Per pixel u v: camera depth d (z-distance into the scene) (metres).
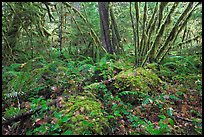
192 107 4.04
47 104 3.52
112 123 3.21
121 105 3.67
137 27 5.89
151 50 5.68
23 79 4.33
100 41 6.89
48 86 4.43
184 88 4.77
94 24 7.14
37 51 6.03
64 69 4.77
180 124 3.41
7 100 4.08
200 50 6.60
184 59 6.18
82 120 2.96
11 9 5.36
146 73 4.70
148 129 2.98
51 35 7.35
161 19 5.60
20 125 3.21
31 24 6.12
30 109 3.47
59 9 7.02
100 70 4.73
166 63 5.90
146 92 4.12
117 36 6.74
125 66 5.27
